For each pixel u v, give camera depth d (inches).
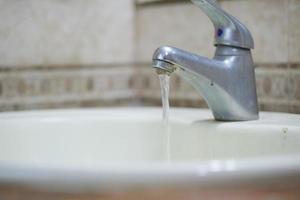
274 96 31.1
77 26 36.3
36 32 34.7
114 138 31.0
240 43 27.0
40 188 17.1
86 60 36.8
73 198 17.0
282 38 30.5
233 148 26.8
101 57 37.4
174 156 29.2
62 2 35.6
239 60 27.1
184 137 28.9
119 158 30.9
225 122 27.6
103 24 37.4
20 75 34.2
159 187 16.7
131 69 38.5
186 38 35.4
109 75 37.8
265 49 31.3
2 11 33.4
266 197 17.5
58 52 35.6
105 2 37.5
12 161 17.8
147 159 30.6
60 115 31.3
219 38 27.2
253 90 27.6
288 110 30.5
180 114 30.9
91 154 30.8
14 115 31.0
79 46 36.4
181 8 35.6
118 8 38.1
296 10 29.7
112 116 31.2
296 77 30.0
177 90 36.0
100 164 17.1
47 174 17.0
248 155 26.4
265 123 26.7
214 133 27.5
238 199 17.2
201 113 31.4
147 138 30.8
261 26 31.4
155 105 37.6
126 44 38.4
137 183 16.7
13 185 17.3
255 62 31.9
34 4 34.5
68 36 35.9
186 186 16.8
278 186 17.5
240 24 27.2
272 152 25.7
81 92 36.6
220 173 16.9
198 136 28.2
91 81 37.0
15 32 33.9
